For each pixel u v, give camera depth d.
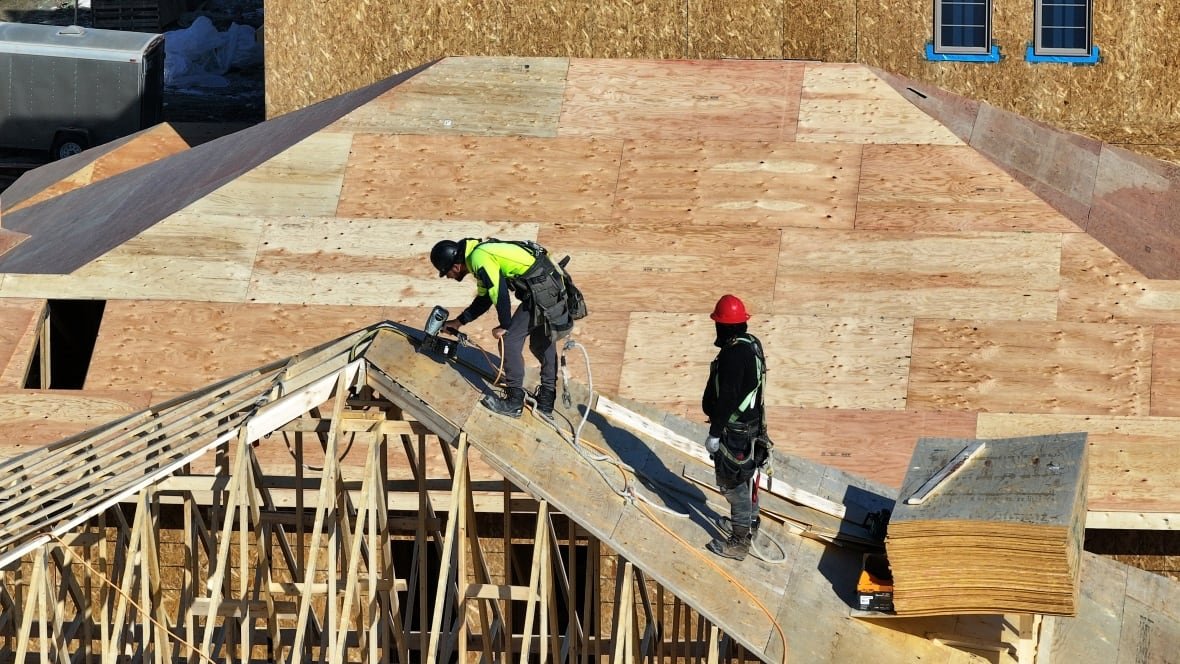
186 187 43.56
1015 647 21.31
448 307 37.22
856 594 22.25
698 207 39.19
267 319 37.28
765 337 36.09
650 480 24.12
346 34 49.34
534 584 23.02
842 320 36.28
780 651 20.75
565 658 29.30
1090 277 36.44
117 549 27.66
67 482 23.89
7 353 36.84
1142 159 45.38
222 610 25.88
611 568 34.88
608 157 40.62
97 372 36.22
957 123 42.16
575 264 38.12
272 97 50.16
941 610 21.12
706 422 34.12
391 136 41.66
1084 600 26.83
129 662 30.08
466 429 22.84
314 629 31.20
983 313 36.06
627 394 35.16
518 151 40.97
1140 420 33.53
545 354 23.66
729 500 21.98
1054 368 34.75
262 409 23.31
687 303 37.00
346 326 37.00
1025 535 20.41
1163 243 40.06
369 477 23.67
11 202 54.38
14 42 66.69
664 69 43.06
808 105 41.47
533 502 28.00
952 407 34.31
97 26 89.56
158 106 71.44
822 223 38.50
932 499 22.27
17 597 28.06
